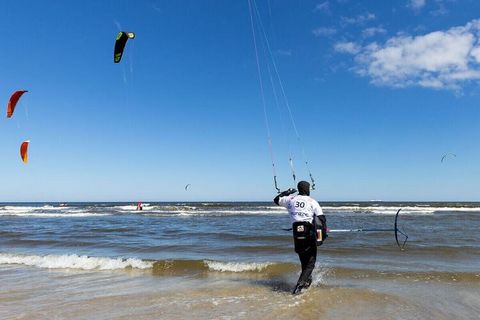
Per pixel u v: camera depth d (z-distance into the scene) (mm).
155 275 7758
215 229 18938
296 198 6094
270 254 10352
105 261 8836
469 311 5152
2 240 13930
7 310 5230
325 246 11367
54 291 6387
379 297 5758
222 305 5379
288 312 5047
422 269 8070
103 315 4973
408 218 27969
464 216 30797
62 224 23219
